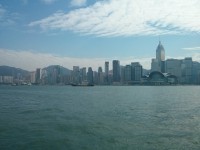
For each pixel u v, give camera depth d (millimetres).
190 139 36938
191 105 89562
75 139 36188
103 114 62625
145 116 59375
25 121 51031
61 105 88188
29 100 114875
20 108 77938
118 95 161000
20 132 40375
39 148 31969
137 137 37750
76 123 48750
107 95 160750
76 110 71875
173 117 58031
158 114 63375
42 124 47562
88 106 84188
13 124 47406
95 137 37438
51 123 48656
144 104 92875
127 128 44219
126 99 121250
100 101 107688
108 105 88125
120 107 80938
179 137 38031
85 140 35750
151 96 149875
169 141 35750
